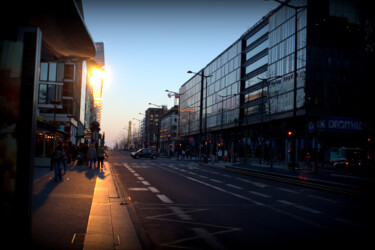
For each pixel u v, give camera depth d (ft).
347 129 142.10
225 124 244.83
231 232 22.35
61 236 18.49
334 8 140.26
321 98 94.12
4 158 13.44
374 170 71.15
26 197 13.61
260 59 201.46
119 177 62.23
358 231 23.32
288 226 24.62
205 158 138.41
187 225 24.38
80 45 22.68
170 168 96.78
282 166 120.47
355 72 77.87
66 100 163.43
